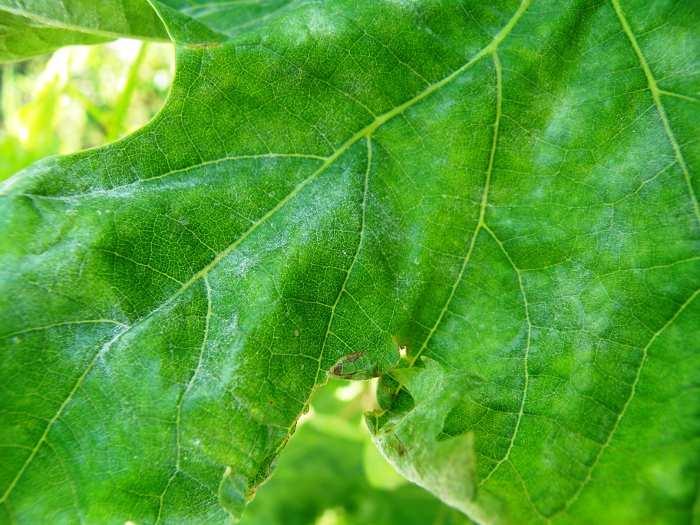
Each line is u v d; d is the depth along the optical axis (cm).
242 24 11
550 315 9
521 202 9
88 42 12
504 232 9
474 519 7
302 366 9
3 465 8
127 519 8
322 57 9
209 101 9
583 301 9
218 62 9
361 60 9
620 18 9
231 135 9
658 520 7
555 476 8
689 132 9
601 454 8
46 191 9
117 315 8
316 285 9
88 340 8
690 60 9
